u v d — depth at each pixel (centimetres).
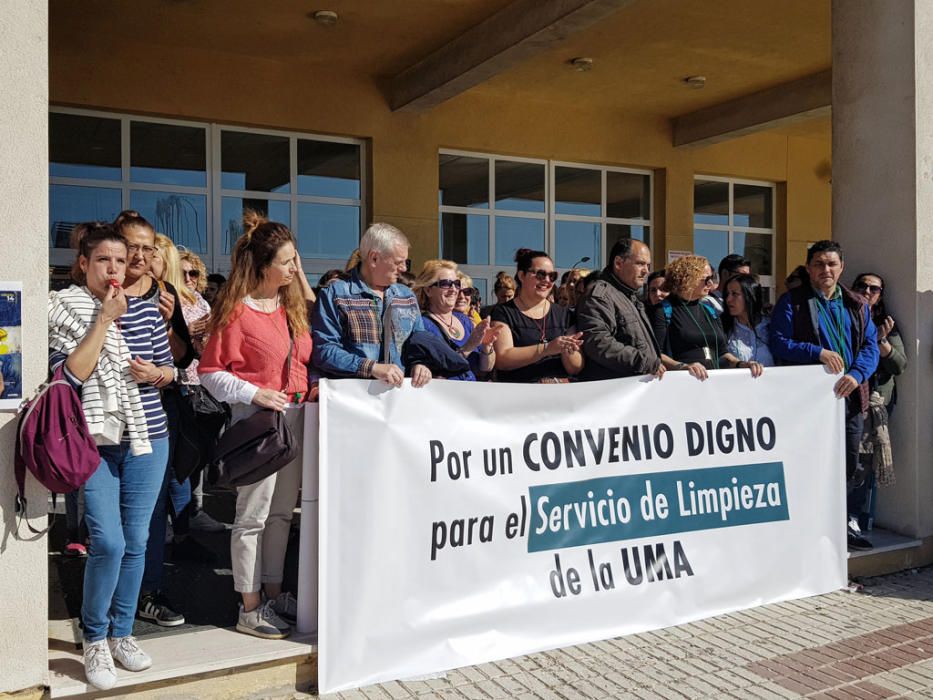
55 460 275
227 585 428
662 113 1162
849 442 492
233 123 941
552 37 740
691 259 478
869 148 536
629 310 427
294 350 341
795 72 971
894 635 405
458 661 358
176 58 893
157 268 450
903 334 520
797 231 1301
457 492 360
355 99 986
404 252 362
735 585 435
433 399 356
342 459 336
